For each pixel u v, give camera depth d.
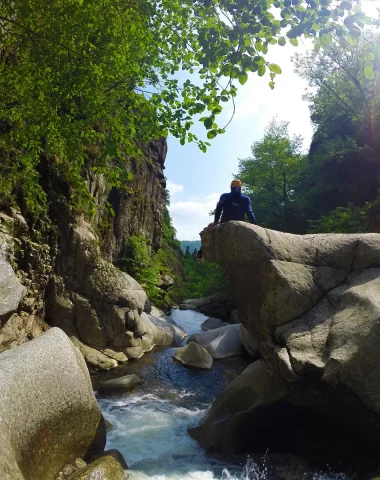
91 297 11.32
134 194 21.22
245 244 5.60
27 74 5.89
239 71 3.53
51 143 6.75
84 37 5.70
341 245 5.79
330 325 4.93
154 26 5.96
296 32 3.22
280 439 5.57
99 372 10.02
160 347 13.05
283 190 28.80
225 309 22.39
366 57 3.44
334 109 25.59
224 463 5.19
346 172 26.48
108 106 6.15
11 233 9.04
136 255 19.55
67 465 4.04
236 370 10.73
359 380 4.22
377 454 4.39
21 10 5.25
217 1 3.50
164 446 5.79
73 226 11.31
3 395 3.30
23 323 8.88
